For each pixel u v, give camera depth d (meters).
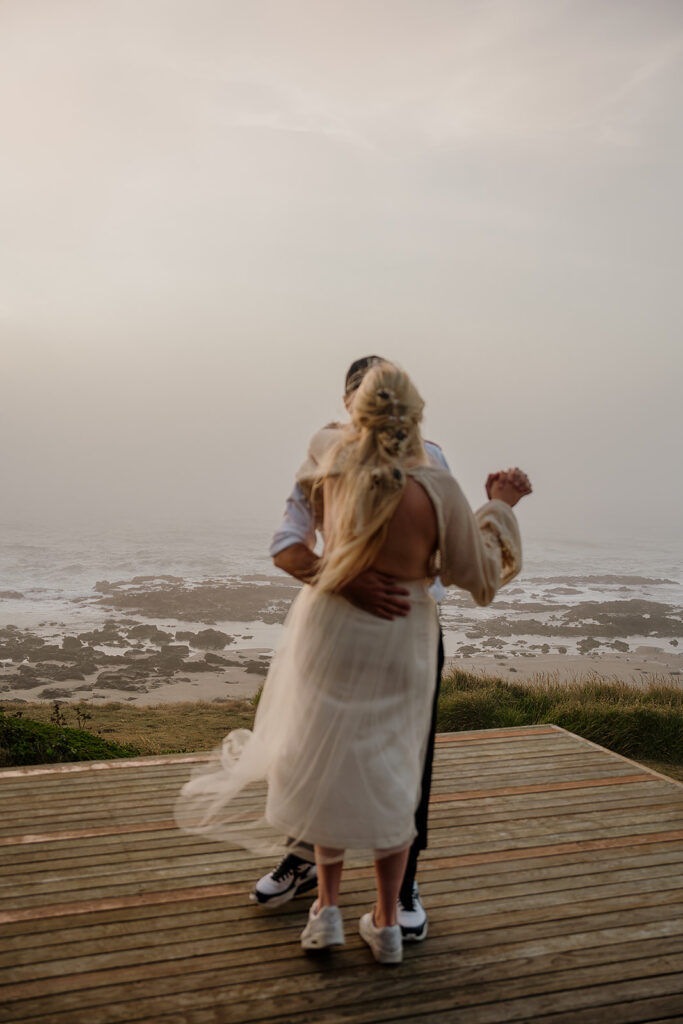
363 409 2.04
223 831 2.60
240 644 71.75
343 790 2.07
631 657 65.12
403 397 2.04
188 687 51.03
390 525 2.02
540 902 2.63
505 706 11.79
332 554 2.03
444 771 3.80
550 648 69.38
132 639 72.44
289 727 2.17
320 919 2.24
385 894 2.21
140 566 161.38
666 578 153.75
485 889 2.71
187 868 2.79
